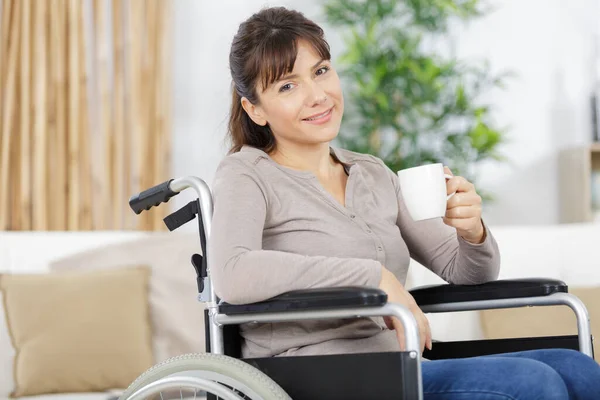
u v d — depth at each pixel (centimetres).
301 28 205
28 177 464
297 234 201
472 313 343
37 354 343
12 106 462
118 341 353
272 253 178
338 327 195
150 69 486
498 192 551
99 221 477
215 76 513
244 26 209
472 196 201
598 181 527
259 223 191
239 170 200
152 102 487
